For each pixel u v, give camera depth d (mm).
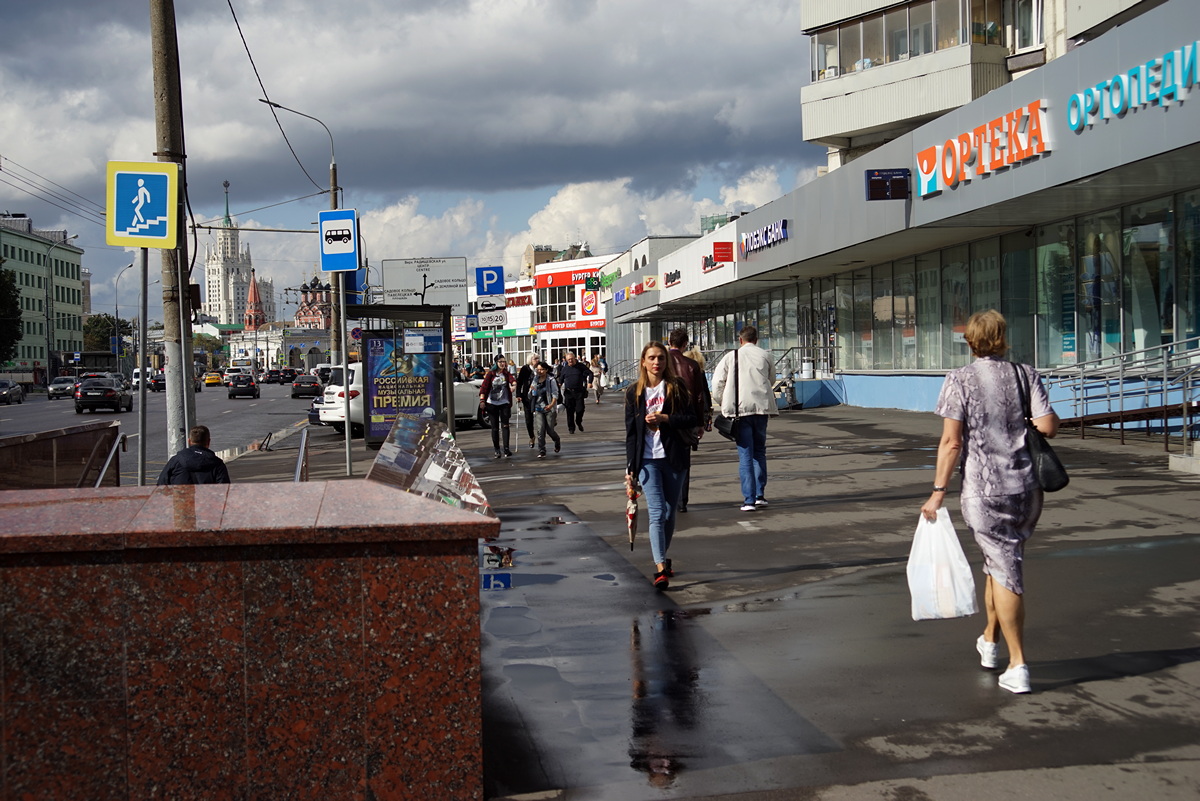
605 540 9461
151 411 46875
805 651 5766
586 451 19156
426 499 3816
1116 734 4398
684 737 4535
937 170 18938
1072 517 9289
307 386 65125
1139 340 17234
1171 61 12758
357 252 14461
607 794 3971
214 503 3820
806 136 31641
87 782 3447
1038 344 20391
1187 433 13820
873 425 21312
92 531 3422
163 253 12047
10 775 3414
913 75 28719
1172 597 6508
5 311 76812
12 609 3408
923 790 3910
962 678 5199
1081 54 14594
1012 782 3953
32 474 9234
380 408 20422
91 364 92062
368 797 3551
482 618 6684
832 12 30469
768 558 8375
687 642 6020
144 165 8742
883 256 26312
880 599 6879
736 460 15938
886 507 10617
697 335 51469
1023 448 5031
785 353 32594
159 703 3469
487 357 96000
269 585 3506
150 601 3461
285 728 3520
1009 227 20672
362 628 3539
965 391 5117
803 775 4086
